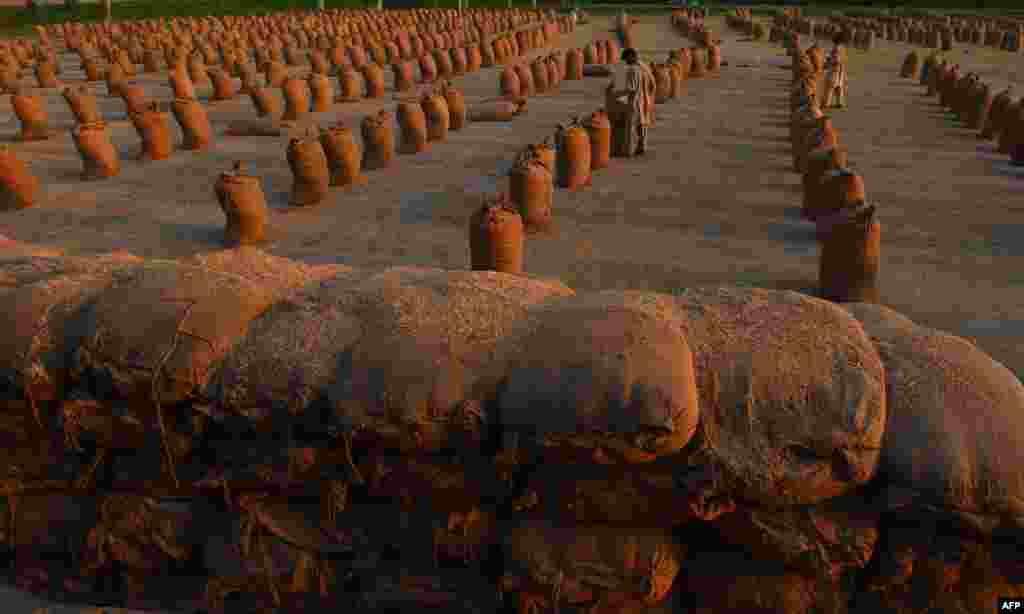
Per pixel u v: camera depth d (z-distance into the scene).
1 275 3.83
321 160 11.44
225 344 3.29
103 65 27.41
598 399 2.86
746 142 16.67
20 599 3.65
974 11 62.69
